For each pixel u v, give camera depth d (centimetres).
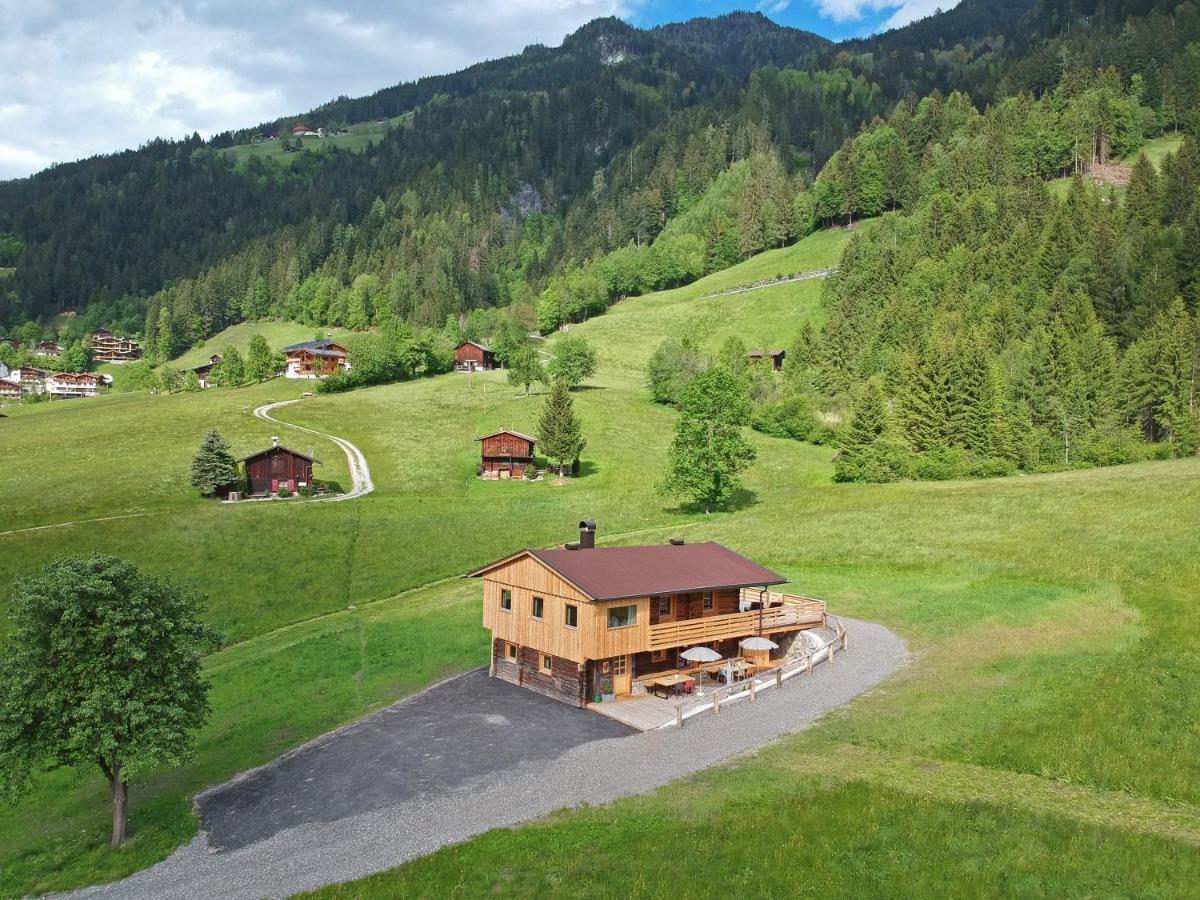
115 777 3453
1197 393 11444
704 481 9356
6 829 3759
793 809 3006
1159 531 6412
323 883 2845
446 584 7338
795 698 4262
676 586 4662
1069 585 5734
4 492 9744
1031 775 3269
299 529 8550
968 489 9188
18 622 3512
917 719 3822
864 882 2566
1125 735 3484
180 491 9875
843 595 6216
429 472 11306
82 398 19688
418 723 4303
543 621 4681
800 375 16050
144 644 3522
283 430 13125
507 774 3597
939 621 5372
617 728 4091
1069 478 9200
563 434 11144
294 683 5122
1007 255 16850
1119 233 16038
